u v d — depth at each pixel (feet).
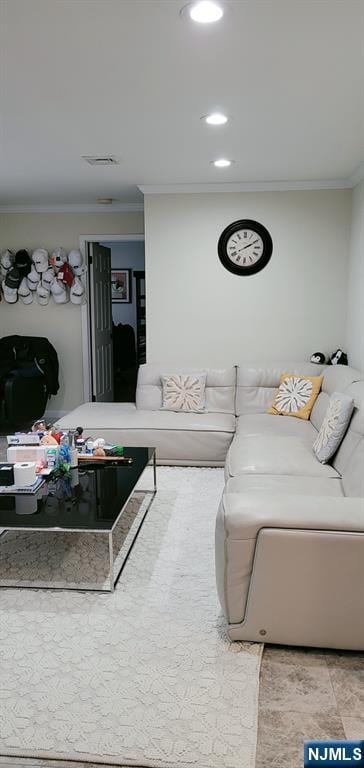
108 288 22.06
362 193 13.88
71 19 6.03
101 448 10.91
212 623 7.43
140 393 15.75
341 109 9.06
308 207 15.43
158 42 6.60
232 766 5.18
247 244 15.75
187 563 9.11
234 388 15.48
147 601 7.98
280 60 7.14
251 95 8.42
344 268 15.60
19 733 5.57
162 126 9.97
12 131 10.23
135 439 13.88
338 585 6.52
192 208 15.78
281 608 6.68
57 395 20.26
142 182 15.14
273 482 9.25
